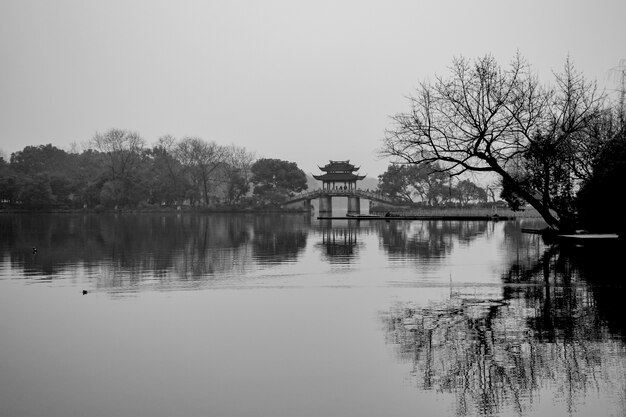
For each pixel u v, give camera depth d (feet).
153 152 451.12
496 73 127.03
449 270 77.92
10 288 65.41
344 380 32.91
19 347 39.88
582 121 124.98
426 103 126.41
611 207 112.57
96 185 391.04
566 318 46.19
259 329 44.19
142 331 43.98
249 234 165.89
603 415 27.73
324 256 99.76
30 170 475.31
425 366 34.96
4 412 28.96
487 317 46.96
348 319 47.19
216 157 424.05
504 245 118.11
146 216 341.00
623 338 40.04
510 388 31.24
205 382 32.81
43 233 169.27
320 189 416.05
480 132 124.16
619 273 71.82
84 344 40.55
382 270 79.15
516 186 130.62
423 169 368.27
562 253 98.27
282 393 31.09
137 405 29.73
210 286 65.51
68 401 30.30
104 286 66.28
